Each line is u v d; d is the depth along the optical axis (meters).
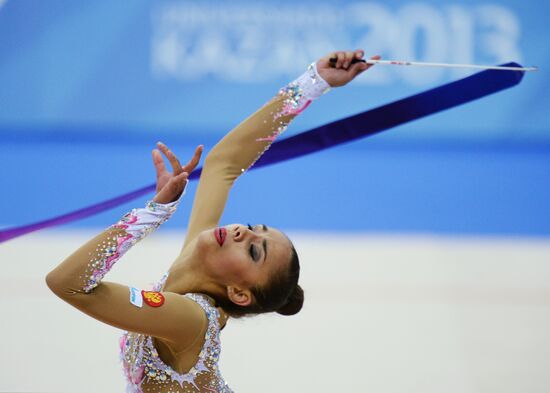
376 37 22.05
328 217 19.33
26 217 18.77
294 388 12.59
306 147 11.09
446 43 22.03
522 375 13.06
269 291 8.70
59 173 20.67
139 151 21.70
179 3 22.27
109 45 22.14
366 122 11.00
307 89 9.38
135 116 22.06
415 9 22.16
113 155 21.52
